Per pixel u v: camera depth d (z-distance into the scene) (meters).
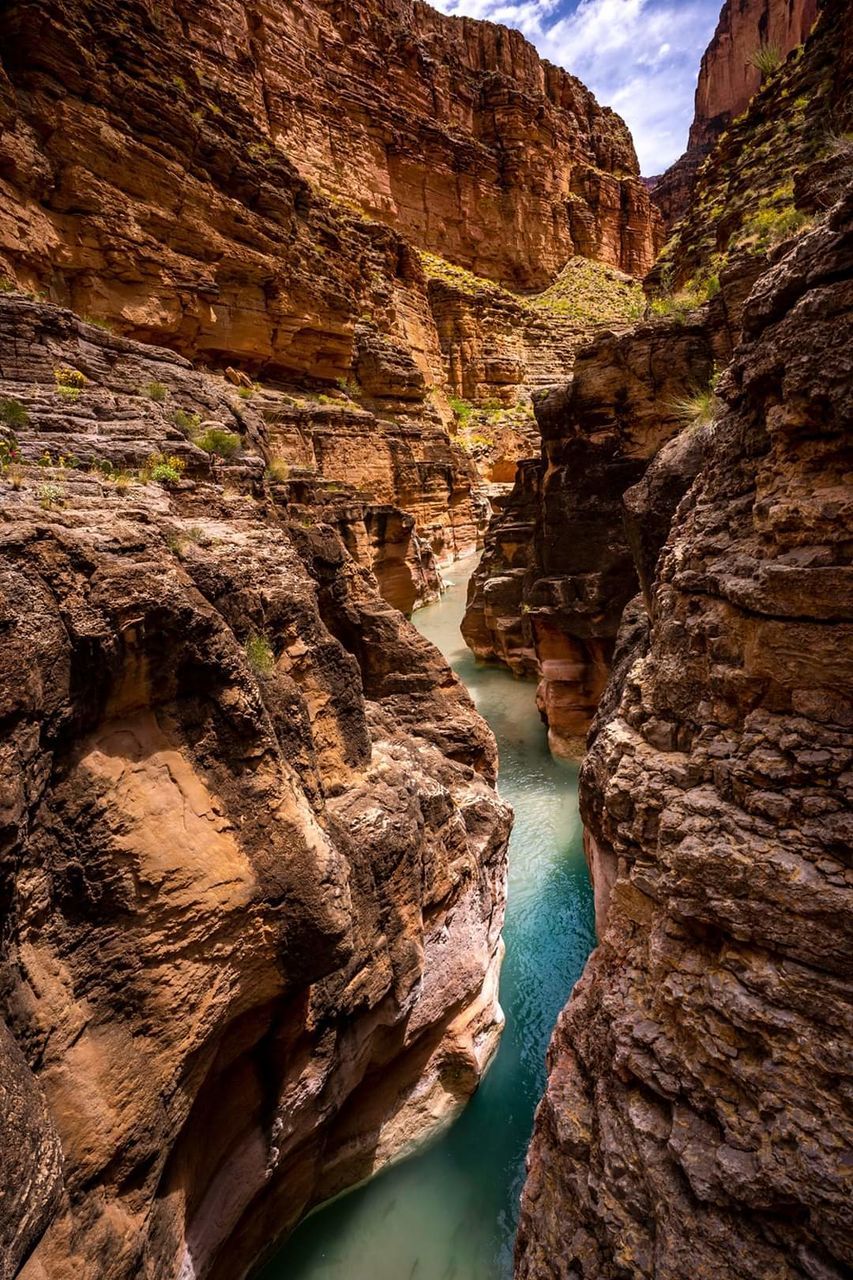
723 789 6.60
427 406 52.59
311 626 9.62
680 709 7.83
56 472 7.92
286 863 6.62
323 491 25.30
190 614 6.11
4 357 11.82
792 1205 5.12
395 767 10.70
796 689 6.04
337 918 6.87
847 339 5.59
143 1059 5.43
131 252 25.58
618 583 20.67
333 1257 9.06
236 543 8.93
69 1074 4.90
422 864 10.02
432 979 10.33
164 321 27.41
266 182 33.41
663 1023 6.48
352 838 8.68
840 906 5.29
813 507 5.83
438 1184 10.20
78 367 13.33
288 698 7.94
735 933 5.86
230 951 6.18
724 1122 5.59
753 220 21.05
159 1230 5.68
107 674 5.55
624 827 7.91
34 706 4.82
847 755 5.64
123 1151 5.13
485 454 60.53
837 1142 4.93
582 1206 6.50
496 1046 12.16
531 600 23.12
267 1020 6.98
